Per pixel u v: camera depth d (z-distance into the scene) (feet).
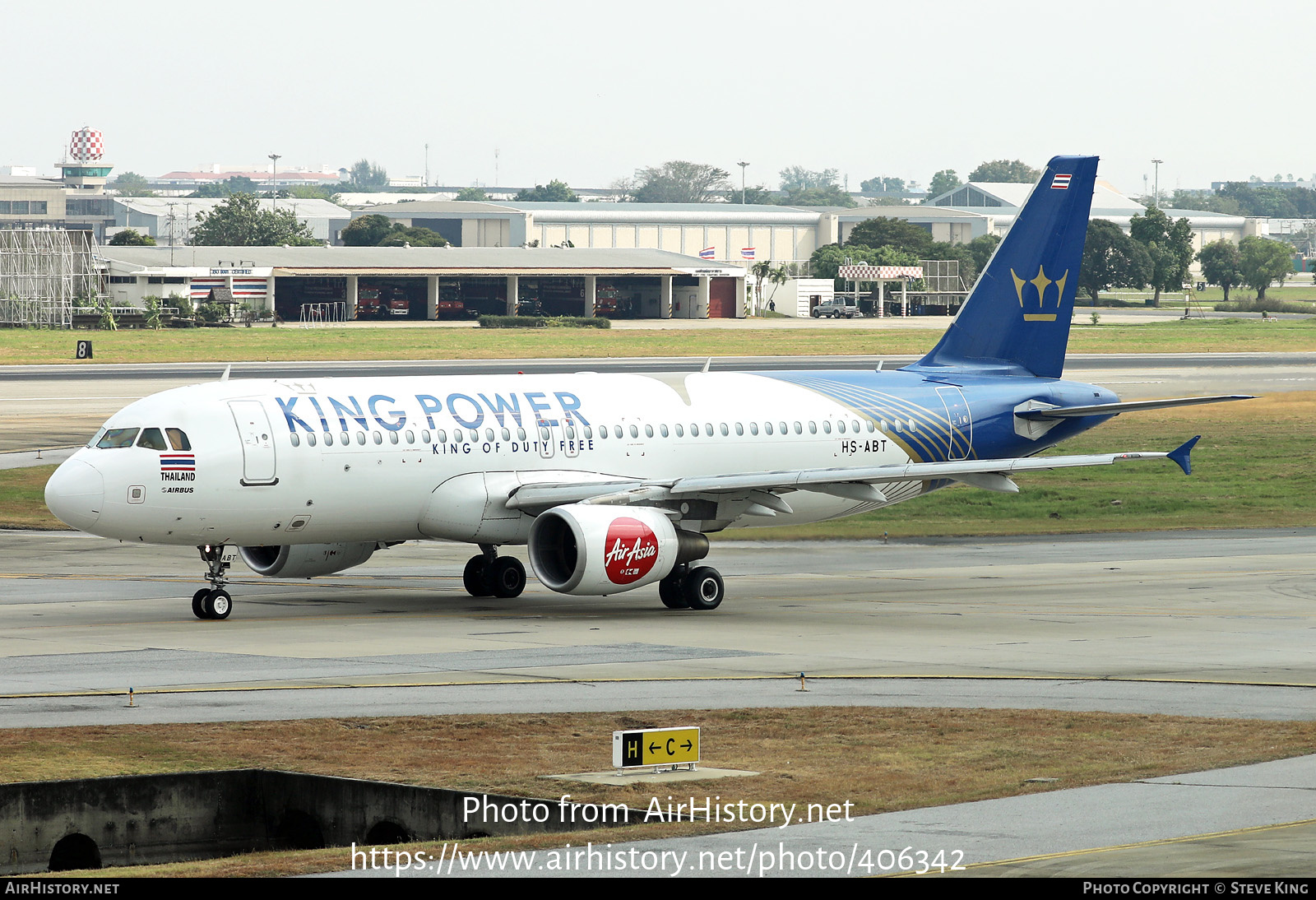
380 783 205.05
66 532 589.32
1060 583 465.06
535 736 237.86
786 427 457.68
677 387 454.81
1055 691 282.77
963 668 310.24
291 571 424.05
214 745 228.84
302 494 384.47
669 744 215.92
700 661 317.83
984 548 559.79
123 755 221.87
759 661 318.45
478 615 393.29
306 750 226.58
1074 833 174.50
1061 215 499.92
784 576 487.61
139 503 367.25
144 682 285.43
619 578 383.65
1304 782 203.51
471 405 415.23
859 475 393.70
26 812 196.65
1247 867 157.07
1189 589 448.65
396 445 397.19
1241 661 321.73
